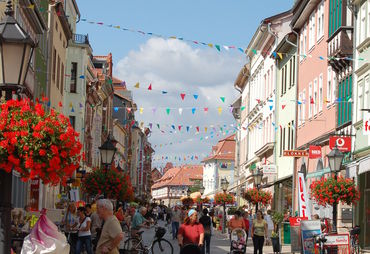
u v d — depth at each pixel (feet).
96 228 79.61
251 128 242.99
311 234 80.12
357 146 113.50
